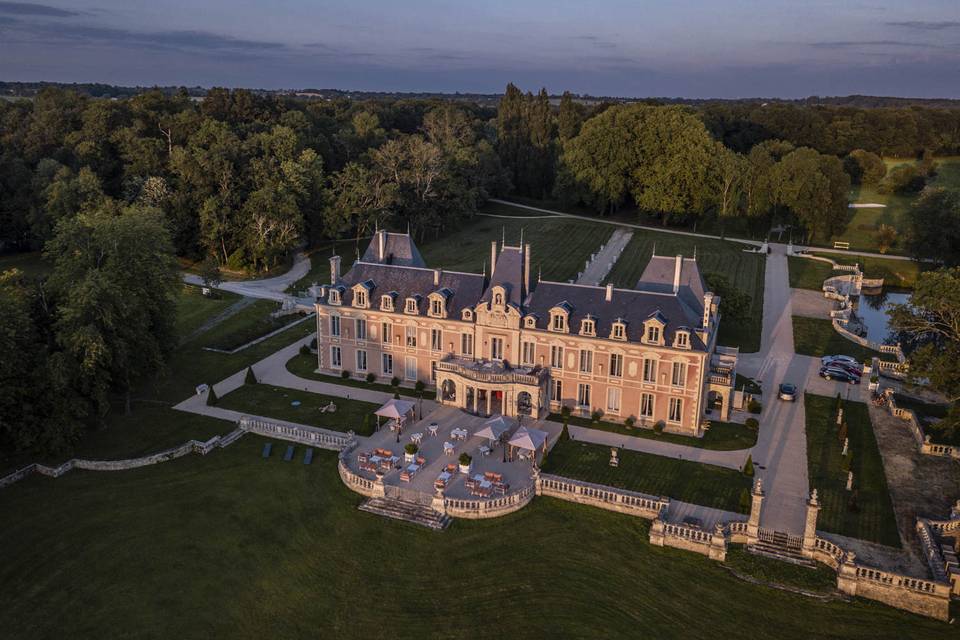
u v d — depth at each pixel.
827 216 162.75
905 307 76.75
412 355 88.50
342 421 79.06
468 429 77.81
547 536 59.34
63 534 58.69
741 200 178.00
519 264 82.62
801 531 58.88
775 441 75.19
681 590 53.00
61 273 74.44
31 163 146.75
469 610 51.09
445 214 171.12
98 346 69.00
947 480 67.44
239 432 76.06
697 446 74.19
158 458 70.25
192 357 97.12
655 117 173.88
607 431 77.75
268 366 95.00
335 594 52.69
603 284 130.62
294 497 64.75
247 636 48.66
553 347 80.81
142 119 161.38
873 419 80.38
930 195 145.75
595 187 176.75
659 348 75.31
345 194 150.88
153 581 53.53
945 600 50.09
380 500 64.06
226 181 139.25
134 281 77.56
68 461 68.94
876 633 48.94
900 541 57.72
